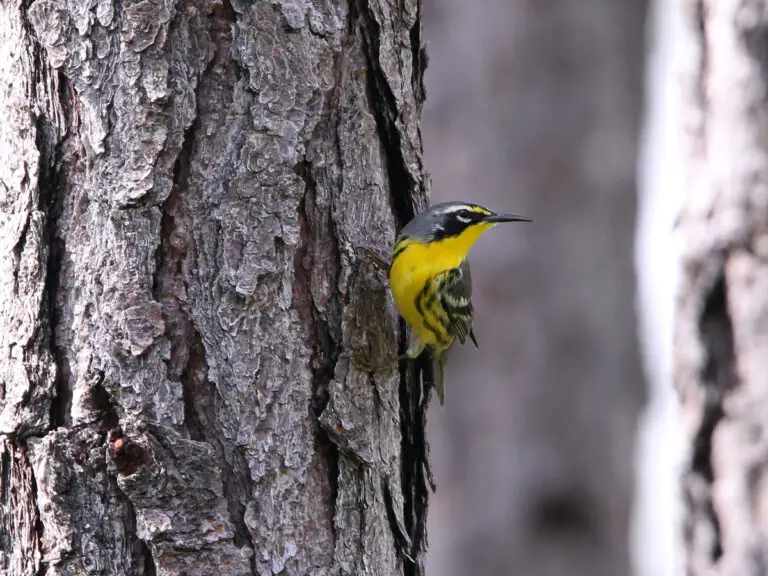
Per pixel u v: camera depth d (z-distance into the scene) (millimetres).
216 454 9109
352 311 9953
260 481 9273
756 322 9656
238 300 9305
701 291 10102
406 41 10758
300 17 9641
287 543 9367
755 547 9602
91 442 8984
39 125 9281
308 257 9812
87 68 9180
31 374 9164
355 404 9812
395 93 10531
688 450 10203
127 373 9000
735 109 10016
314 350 9773
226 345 9258
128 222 9117
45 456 8992
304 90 9648
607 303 24453
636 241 24906
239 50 9398
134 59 9148
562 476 24062
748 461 9672
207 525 9008
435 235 12430
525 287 24234
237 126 9391
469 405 24328
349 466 9789
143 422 8930
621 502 24344
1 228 9391
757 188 9766
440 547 24219
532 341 24250
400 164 10773
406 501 10766
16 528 9188
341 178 10062
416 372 11422
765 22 9891
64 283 9219
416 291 11344
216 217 9281
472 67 24516
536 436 24172
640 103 25203
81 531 8984
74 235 9219
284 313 9508
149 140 9148
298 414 9547
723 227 9914
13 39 9398
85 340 9086
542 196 24406
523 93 24484
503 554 23969
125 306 9039
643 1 25016
